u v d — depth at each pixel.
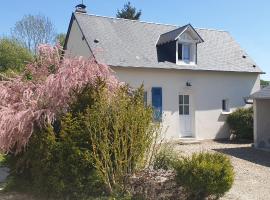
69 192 8.05
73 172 7.93
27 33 42.41
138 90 8.95
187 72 19.36
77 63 9.02
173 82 19.00
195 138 19.41
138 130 8.17
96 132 7.95
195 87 19.56
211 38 22.27
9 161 9.30
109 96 8.55
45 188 8.16
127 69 17.89
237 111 19.89
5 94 9.16
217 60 20.61
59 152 8.02
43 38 42.84
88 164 8.01
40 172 8.16
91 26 19.31
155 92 18.52
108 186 7.84
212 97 20.03
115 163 8.02
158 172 8.04
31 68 9.84
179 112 19.34
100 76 8.98
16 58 32.97
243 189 9.59
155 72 18.56
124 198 7.55
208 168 7.50
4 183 9.88
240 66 20.88
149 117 8.46
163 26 21.36
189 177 7.51
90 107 8.30
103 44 18.44
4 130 8.29
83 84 8.79
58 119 8.55
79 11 20.89
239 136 19.67
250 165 12.85
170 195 7.65
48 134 8.10
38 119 8.48
